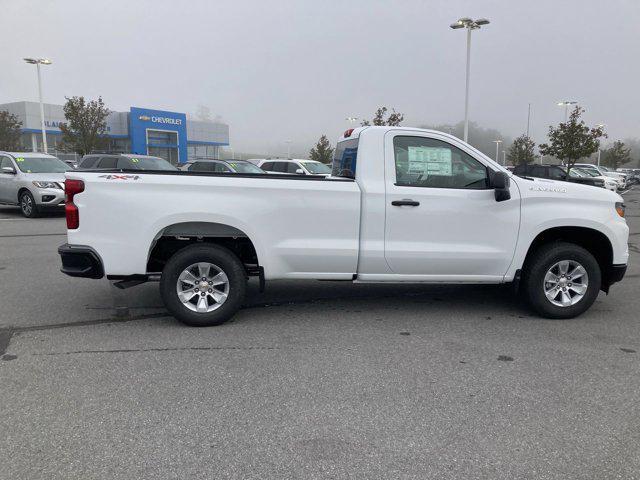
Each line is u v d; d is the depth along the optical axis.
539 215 5.61
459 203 5.51
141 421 3.46
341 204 5.39
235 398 3.80
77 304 6.23
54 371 4.25
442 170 5.58
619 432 3.37
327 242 5.44
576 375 4.25
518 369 4.37
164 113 51.75
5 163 15.66
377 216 5.44
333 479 2.86
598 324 5.63
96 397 3.80
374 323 5.60
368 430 3.37
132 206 5.14
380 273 5.58
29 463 2.97
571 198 5.68
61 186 14.93
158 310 6.02
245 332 5.27
